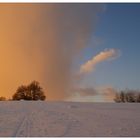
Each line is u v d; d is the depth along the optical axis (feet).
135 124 58.85
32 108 87.56
